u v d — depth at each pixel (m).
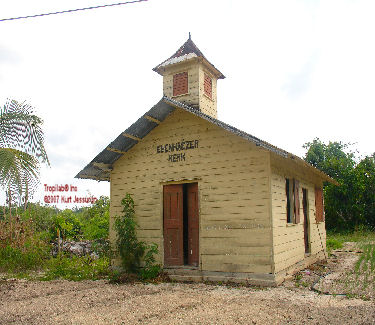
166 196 11.46
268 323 6.21
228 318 6.54
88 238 17.64
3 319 6.91
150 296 8.51
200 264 10.45
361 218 27.38
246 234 9.91
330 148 35.44
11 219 14.23
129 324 6.36
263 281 9.49
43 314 7.20
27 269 13.12
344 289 8.75
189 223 11.06
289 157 9.42
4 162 8.62
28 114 9.73
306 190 14.02
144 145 12.06
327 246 19.70
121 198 12.26
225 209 10.30
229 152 10.50
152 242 11.46
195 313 6.90
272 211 9.70
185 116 11.45
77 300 8.34
